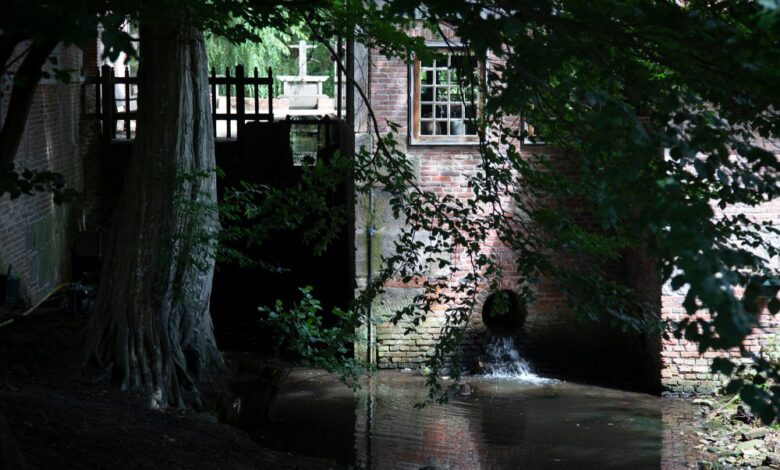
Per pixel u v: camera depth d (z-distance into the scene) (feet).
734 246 13.80
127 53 11.21
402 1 14.33
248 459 32.27
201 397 40.60
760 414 12.01
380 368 55.11
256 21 26.27
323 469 33.22
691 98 14.33
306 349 37.24
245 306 68.44
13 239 52.42
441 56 28.50
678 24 13.88
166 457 29.53
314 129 90.12
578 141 21.29
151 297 40.11
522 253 22.71
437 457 40.06
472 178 25.45
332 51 25.77
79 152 71.61
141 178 40.73
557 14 14.87
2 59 15.48
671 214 11.60
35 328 42.83
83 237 68.85
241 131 71.15
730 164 14.33
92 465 26.66
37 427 28.84
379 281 29.14
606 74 15.05
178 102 40.91
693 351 50.29
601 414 47.29
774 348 47.19
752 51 12.77
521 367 55.83
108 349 39.42
